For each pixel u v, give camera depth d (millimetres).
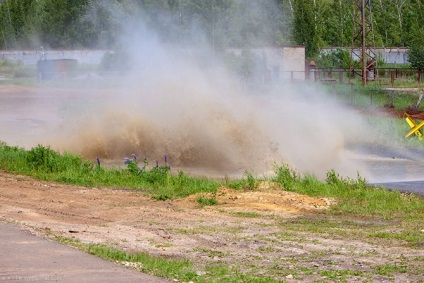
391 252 14555
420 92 60656
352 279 12281
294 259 13789
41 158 26391
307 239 15719
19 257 12219
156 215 18375
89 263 12000
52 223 16406
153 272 11773
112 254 12852
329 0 108312
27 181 23484
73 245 13602
